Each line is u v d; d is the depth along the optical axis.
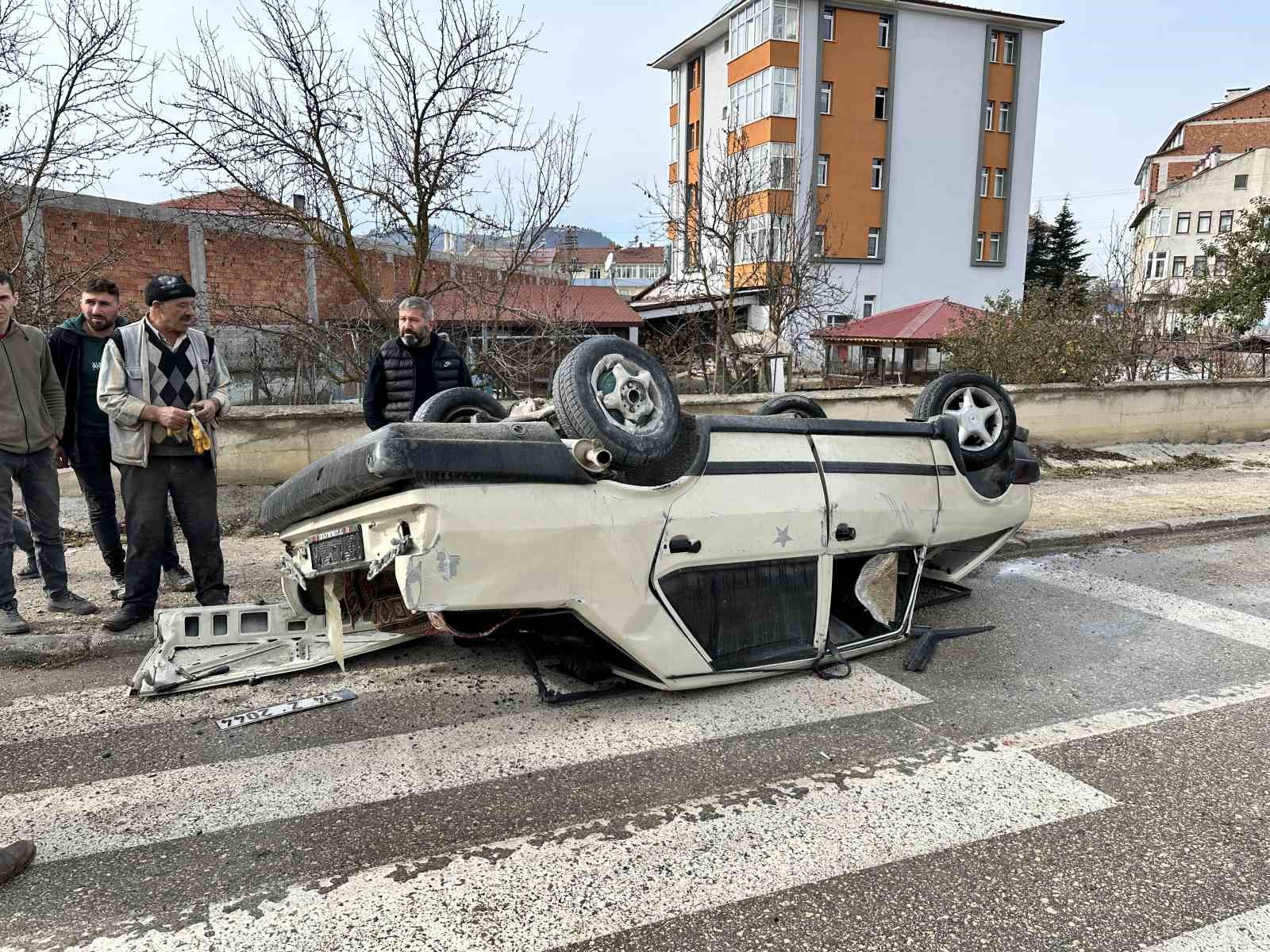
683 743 3.67
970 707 4.11
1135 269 17.33
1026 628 5.32
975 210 40.81
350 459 3.25
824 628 4.44
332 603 4.14
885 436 4.73
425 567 3.16
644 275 82.00
